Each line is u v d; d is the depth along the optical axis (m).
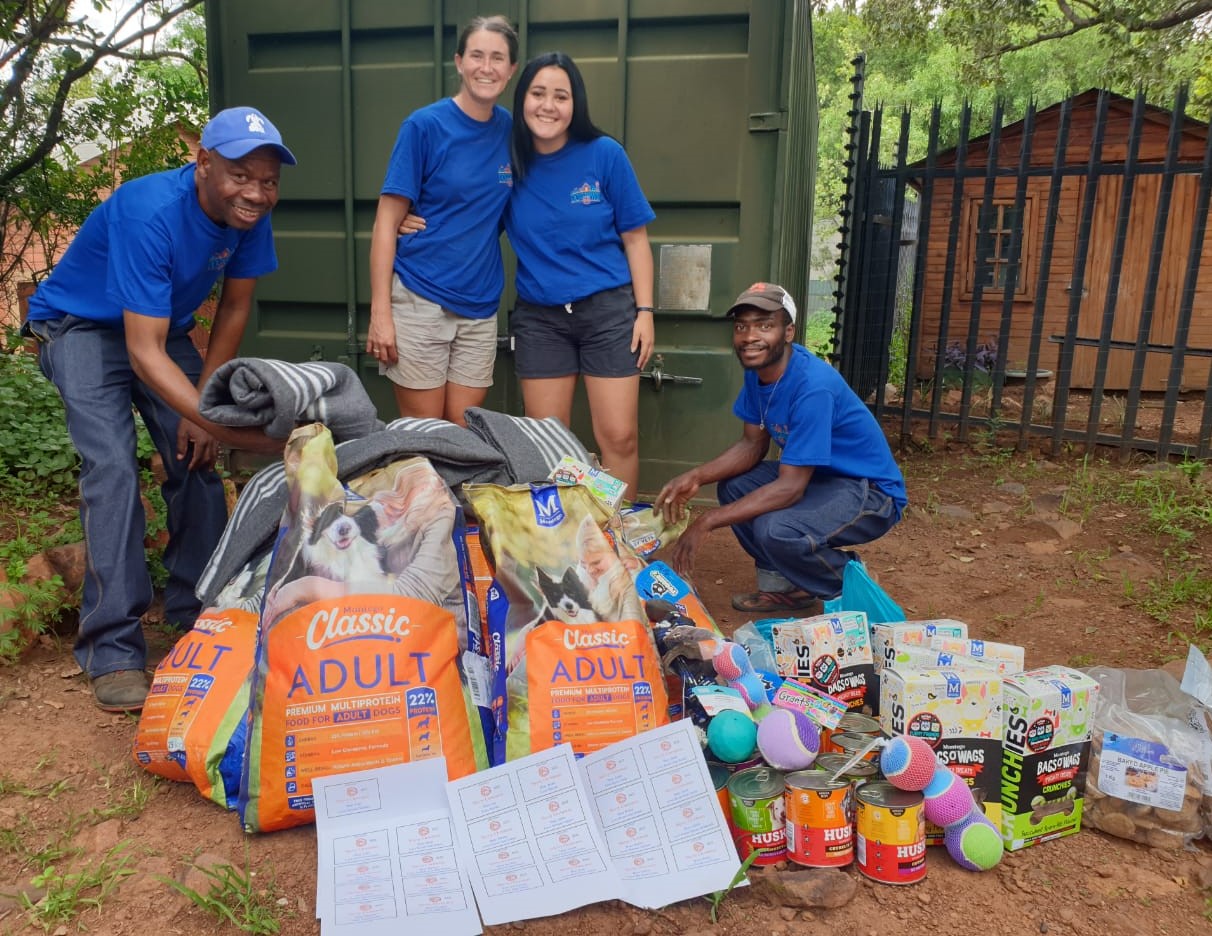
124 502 3.04
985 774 2.45
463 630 2.58
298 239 4.88
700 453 4.69
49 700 3.09
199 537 3.50
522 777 2.31
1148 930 2.16
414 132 3.63
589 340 3.92
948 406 9.04
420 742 2.34
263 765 2.35
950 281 6.91
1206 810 2.47
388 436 2.93
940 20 14.11
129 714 3.00
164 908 2.17
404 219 3.75
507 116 3.76
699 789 2.30
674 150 4.43
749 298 3.48
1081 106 10.39
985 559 4.75
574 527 2.70
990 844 2.30
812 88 7.55
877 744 2.32
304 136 4.77
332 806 2.29
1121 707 2.73
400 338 3.81
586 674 2.47
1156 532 5.07
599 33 4.46
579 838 2.25
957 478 6.36
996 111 6.65
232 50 4.78
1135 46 13.05
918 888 2.27
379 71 4.64
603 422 3.99
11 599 3.33
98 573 3.02
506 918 2.10
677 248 4.50
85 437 3.05
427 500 2.61
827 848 2.28
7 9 6.77
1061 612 4.04
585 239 3.79
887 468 3.76
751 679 2.62
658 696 2.53
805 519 3.56
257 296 4.97
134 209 2.88
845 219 7.37
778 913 2.18
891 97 23.48
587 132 3.68
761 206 4.39
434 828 2.28
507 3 4.46
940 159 10.92
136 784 2.62
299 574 2.44
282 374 2.81
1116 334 10.64
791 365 3.58
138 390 3.36
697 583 4.28
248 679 2.60
